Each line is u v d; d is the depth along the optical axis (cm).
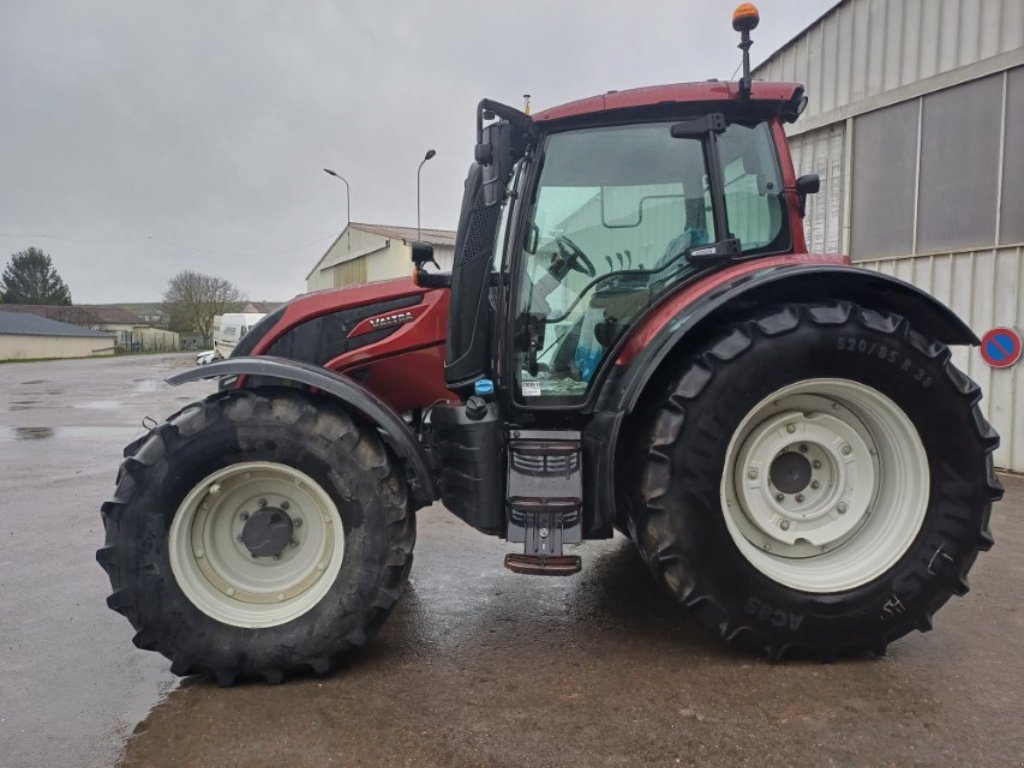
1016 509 479
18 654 274
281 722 219
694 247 285
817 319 246
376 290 320
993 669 248
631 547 408
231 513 259
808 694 230
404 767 194
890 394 250
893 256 688
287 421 246
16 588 347
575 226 286
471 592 332
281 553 258
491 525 264
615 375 278
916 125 661
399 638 280
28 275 7188
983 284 612
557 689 236
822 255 286
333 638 244
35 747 208
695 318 245
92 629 297
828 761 194
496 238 290
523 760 196
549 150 284
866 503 264
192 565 249
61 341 4944
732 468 259
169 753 204
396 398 320
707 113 284
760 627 246
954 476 252
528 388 286
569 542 252
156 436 246
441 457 279
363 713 223
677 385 247
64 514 501
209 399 257
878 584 250
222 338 2469
